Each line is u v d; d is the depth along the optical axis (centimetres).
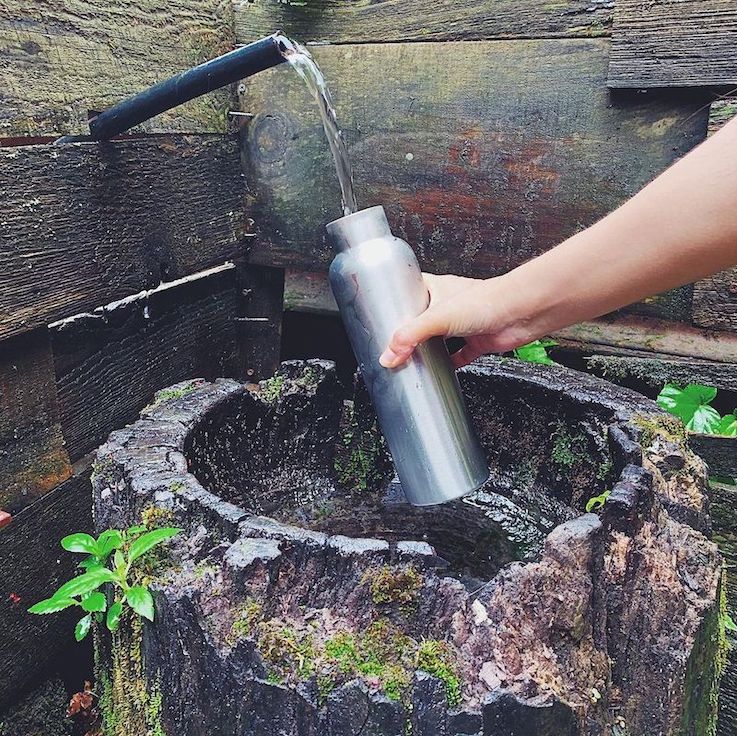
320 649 79
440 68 154
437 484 92
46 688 142
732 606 154
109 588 101
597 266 84
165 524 92
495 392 138
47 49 123
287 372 147
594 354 158
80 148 129
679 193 77
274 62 111
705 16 127
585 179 146
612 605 89
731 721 160
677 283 83
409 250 97
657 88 135
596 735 84
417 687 75
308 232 176
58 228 127
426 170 160
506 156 151
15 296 120
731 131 75
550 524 131
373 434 148
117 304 148
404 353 90
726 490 148
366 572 82
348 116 165
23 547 128
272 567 82
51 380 132
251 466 139
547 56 144
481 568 125
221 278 182
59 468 135
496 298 91
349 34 162
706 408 148
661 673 90
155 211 150
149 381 159
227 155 173
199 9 159
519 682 76
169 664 88
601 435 120
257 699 79
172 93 119
